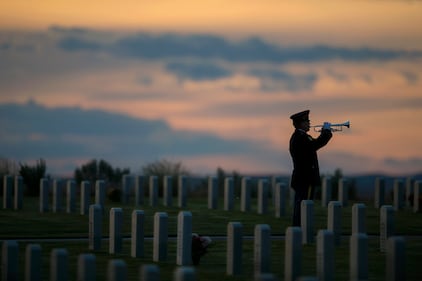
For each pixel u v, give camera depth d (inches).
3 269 1780.3
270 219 3216.0
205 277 1916.8
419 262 2132.1
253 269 2018.9
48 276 1925.4
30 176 4397.1
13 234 2728.8
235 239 1939.0
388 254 1717.5
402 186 3582.7
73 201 3526.1
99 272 1972.2
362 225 2278.5
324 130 2507.4
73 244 2474.2
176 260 2154.3
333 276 1775.3
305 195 2504.9
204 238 2098.9
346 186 3661.4
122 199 4003.4
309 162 2497.5
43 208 3540.8
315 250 2290.8
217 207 3676.2
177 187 4690.0
